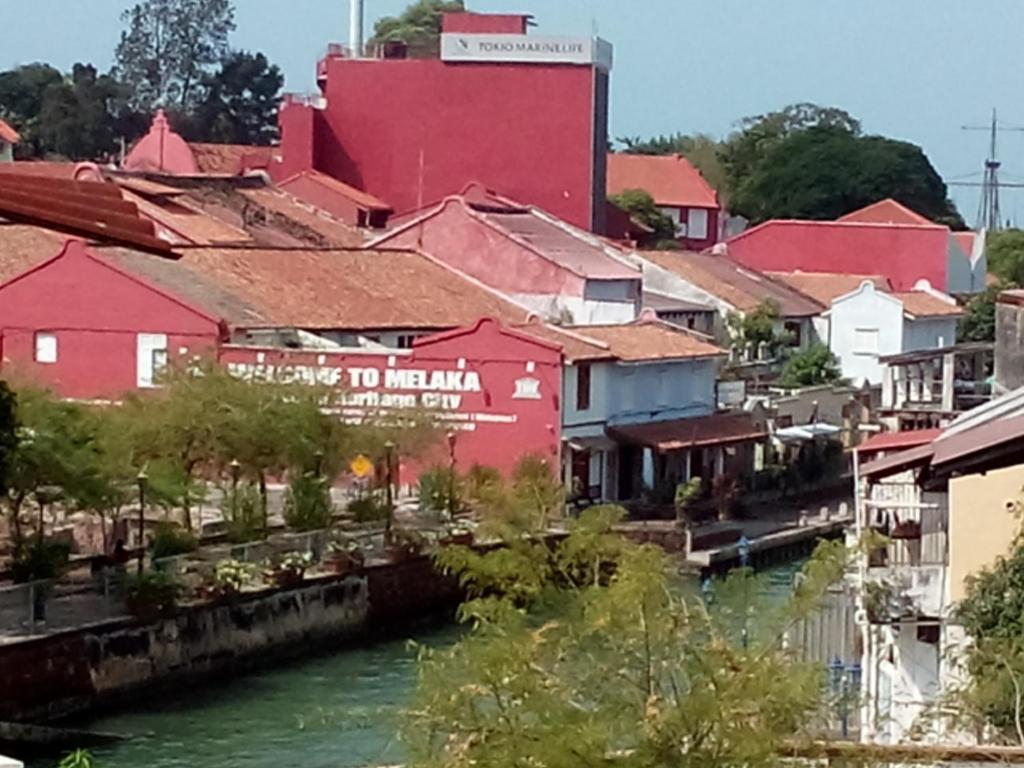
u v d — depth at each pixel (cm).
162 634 5434
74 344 8100
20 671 4912
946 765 2025
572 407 8175
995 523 3581
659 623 1753
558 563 2050
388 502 6731
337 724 3559
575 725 1711
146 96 17800
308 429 6462
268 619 5903
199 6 17938
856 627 3831
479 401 8038
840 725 2497
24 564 5341
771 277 12094
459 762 1722
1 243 8838
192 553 5784
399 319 8756
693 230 15100
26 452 5281
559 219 11544
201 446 6294
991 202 17338
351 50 13138
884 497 4378
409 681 5684
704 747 1711
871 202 16900
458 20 12838
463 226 9894
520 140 12419
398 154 12544
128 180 10488
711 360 9262
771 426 9519
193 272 8438
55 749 4825
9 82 16988
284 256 8938
